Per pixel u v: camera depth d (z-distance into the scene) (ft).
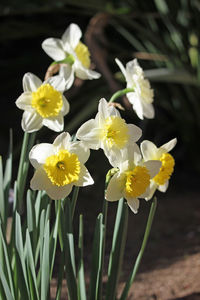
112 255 3.26
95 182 7.85
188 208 7.19
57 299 3.21
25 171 3.39
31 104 3.25
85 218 6.81
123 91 3.38
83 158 3.06
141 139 8.93
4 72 9.62
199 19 8.21
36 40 10.17
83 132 3.02
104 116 3.04
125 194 3.05
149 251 5.65
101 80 8.30
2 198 3.41
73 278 3.14
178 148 9.97
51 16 9.75
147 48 9.27
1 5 7.84
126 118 9.39
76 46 3.55
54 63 3.50
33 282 3.17
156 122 9.59
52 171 2.98
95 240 3.20
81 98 8.49
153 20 8.52
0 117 9.84
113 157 3.02
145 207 7.30
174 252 5.52
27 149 3.40
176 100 9.00
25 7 7.88
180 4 8.36
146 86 3.34
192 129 9.09
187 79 7.52
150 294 4.57
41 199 3.32
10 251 3.34
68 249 3.13
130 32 9.52
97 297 3.22
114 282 3.27
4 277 3.18
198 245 5.65
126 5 8.02
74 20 9.86
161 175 3.18
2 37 8.70
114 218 6.88
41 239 3.14
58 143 3.05
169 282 4.75
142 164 3.08
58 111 3.22
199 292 4.51
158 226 6.48
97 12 8.12
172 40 8.41
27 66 9.73
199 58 8.31
